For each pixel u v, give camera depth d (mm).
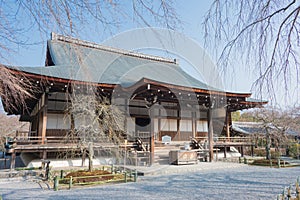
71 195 5570
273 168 10656
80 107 7137
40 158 9500
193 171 9516
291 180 7578
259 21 2303
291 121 11727
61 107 10711
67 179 7039
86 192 5887
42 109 10289
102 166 9477
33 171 8289
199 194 5676
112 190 6117
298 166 11539
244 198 5285
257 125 15305
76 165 9750
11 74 1724
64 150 9211
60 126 10578
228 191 5996
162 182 7219
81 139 7836
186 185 6758
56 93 10703
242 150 15531
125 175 7262
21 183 6988
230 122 16344
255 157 14844
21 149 8383
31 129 16641
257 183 7059
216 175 8555
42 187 6453
